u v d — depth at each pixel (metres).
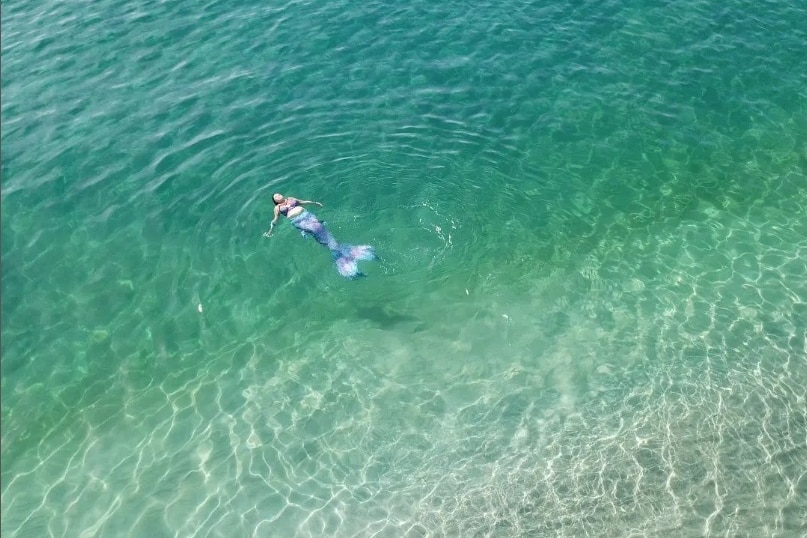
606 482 12.05
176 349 14.53
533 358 14.27
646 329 14.67
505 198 17.38
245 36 22.08
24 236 16.34
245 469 12.55
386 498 12.09
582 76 20.73
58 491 12.27
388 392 13.77
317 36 22.06
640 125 19.38
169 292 15.44
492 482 12.20
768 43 21.86
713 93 20.28
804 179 18.02
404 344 14.59
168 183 17.61
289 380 14.05
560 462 12.41
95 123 19.08
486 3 23.58
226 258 16.09
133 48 21.55
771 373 13.63
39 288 15.39
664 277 15.73
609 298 15.35
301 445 12.91
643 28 22.45
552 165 18.25
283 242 16.39
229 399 13.71
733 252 16.23
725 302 15.09
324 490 12.23
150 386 13.93
